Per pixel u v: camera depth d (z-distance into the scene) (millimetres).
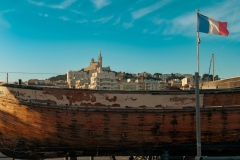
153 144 13203
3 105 13828
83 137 13172
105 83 115438
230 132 12828
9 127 13922
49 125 13164
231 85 15969
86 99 12922
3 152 14828
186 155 14000
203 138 12984
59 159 25156
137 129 12836
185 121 12734
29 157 14383
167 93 12828
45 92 13086
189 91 12812
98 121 12844
